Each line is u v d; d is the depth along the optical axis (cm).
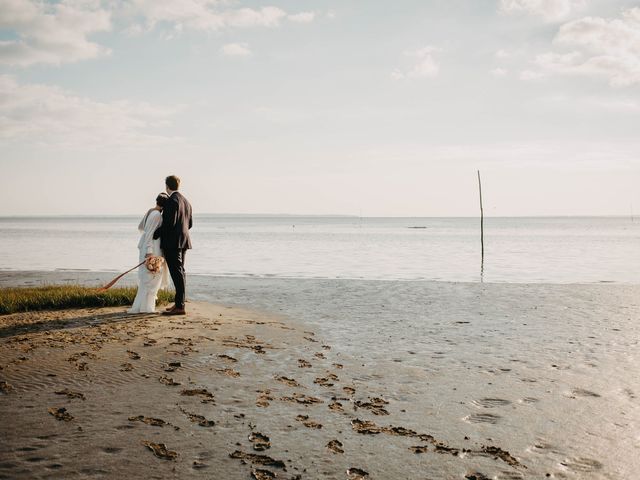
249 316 956
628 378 588
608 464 370
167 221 871
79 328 764
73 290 1065
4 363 585
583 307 1127
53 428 414
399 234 7662
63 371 564
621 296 1305
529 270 2238
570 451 392
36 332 735
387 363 648
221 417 448
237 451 381
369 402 499
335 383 559
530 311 1073
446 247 4175
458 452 388
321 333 833
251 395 509
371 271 2192
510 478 347
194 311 952
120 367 585
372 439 410
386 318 981
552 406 493
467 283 1583
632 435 423
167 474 343
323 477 345
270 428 427
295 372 596
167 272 912
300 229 10875
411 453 385
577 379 584
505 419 458
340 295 1311
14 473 337
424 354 698
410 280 1728
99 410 456
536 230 10112
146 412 455
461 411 478
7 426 416
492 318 989
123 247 4000
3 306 897
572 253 3419
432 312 1055
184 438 402
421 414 469
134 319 839
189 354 648
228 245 4453
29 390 503
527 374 603
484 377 590
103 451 375
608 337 816
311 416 457
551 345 758
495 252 3541
